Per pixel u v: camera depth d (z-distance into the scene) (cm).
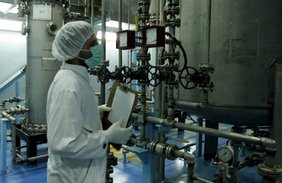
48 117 102
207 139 302
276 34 144
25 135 271
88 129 111
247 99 150
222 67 156
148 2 179
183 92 183
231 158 166
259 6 145
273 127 141
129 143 189
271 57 144
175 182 243
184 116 317
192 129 162
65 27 110
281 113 138
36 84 284
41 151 309
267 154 129
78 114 100
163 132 177
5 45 429
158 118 179
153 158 207
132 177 252
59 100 99
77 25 109
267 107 146
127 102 133
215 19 157
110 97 137
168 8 160
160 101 187
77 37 109
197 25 169
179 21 162
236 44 150
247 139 137
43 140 276
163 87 185
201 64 154
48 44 281
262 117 151
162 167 216
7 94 432
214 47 158
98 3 395
